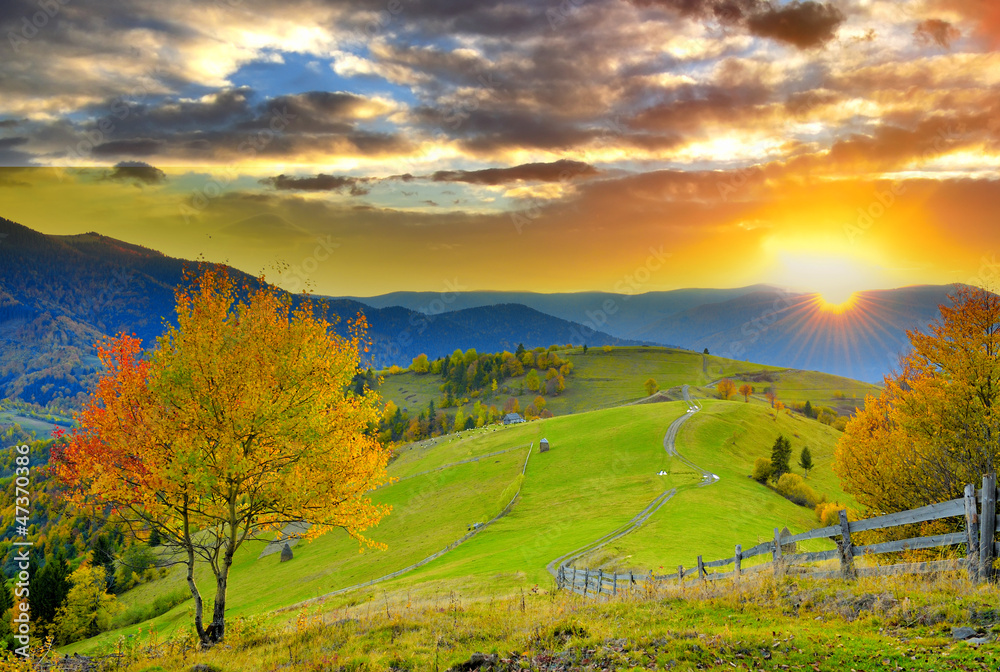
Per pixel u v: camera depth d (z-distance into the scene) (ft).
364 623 56.18
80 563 193.98
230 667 44.24
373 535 278.67
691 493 225.15
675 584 63.31
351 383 65.05
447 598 109.81
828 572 45.83
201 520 61.52
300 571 245.65
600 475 292.61
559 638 42.37
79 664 52.19
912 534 87.35
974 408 85.56
